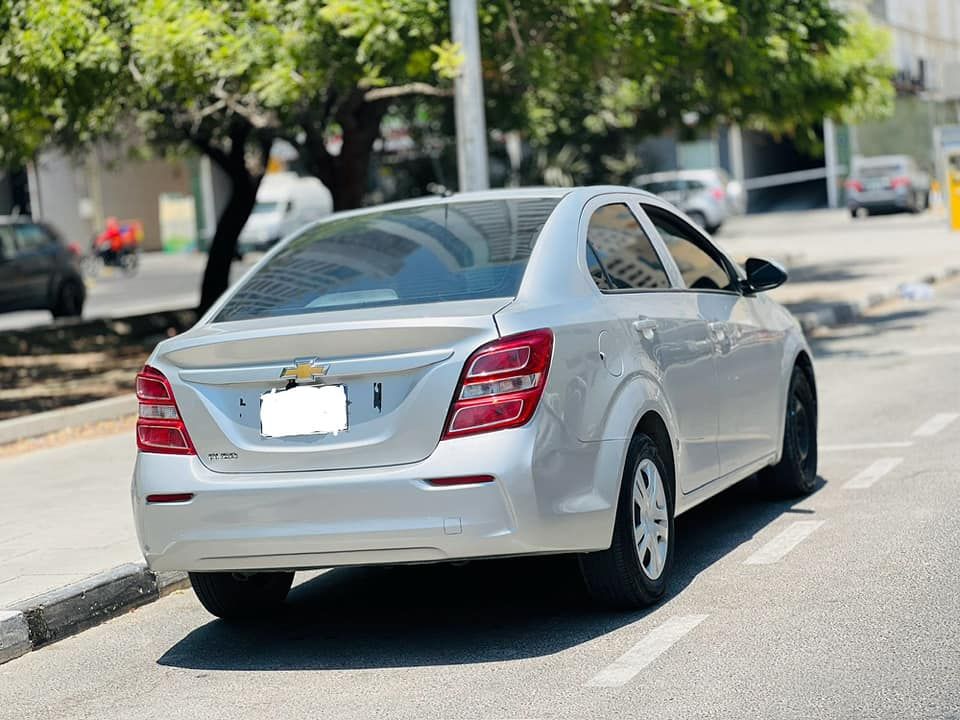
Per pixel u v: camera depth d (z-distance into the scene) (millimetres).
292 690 6824
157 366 7371
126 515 11031
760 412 9547
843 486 10680
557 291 7445
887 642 6730
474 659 7062
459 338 6855
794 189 77688
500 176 43812
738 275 9820
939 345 18859
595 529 7129
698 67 19750
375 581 9047
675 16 18047
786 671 6402
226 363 7176
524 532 6770
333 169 25375
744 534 9359
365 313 7316
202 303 28312
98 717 6695
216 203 69312
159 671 7430
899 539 8836
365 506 6816
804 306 23672
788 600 7633
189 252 68562
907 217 54844
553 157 43250
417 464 6797
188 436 7219
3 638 7941
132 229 56969
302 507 6910
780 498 10383
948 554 8359
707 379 8594
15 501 12102
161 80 17938
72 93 18172
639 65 18875
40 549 9906
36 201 51219
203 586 8125
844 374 16922
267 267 8336
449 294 7465
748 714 5859
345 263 8055
